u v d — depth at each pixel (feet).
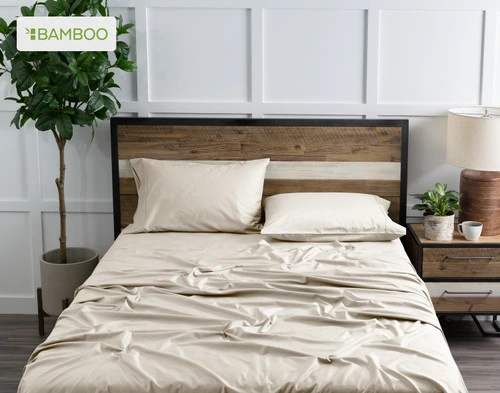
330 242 12.69
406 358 8.75
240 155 13.97
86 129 14.29
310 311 9.98
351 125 13.78
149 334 9.23
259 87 13.93
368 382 8.29
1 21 12.64
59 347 9.12
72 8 12.78
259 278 11.02
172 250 12.30
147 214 13.34
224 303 10.13
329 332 9.36
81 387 8.32
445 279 12.89
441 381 8.34
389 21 13.64
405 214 13.98
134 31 13.84
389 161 13.85
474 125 12.56
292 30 13.74
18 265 14.90
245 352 8.87
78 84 12.67
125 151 14.05
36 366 8.71
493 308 12.98
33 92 12.81
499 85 13.76
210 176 13.41
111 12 13.82
